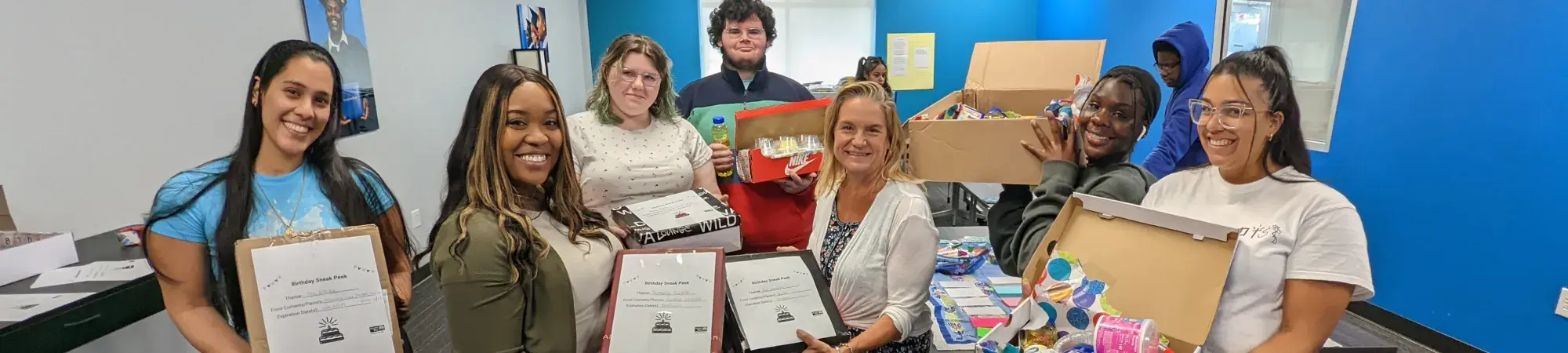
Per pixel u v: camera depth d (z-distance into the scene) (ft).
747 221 5.93
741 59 8.44
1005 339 3.67
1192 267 3.40
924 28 19.15
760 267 4.30
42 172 5.95
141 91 6.89
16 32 5.72
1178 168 7.32
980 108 7.84
